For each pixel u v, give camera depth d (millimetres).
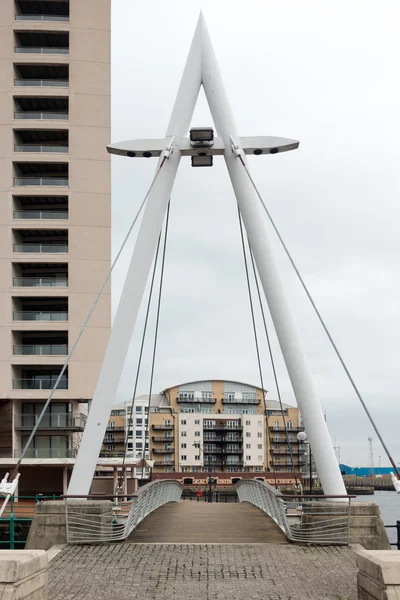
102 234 51031
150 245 20641
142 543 16172
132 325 20141
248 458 133500
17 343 50906
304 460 129625
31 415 51344
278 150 21594
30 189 50938
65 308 52594
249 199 20875
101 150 51812
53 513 16062
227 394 140250
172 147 21375
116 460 50625
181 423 133750
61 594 10648
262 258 20406
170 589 11023
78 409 53250
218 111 21641
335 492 18719
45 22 52375
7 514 28266
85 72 52344
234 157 21172
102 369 19797
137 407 132625
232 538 18203
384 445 17359
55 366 50688
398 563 7555
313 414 19250
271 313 20078
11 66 51750
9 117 51406
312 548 15203
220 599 10344
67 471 51406
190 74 22125
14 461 48406
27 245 50656
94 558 13852
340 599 10234
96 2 53000
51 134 53156
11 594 7309
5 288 49938
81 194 51281
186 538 18203
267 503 24578
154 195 20984
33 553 8430
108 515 16703
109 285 50719
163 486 31625
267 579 11773
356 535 15742
